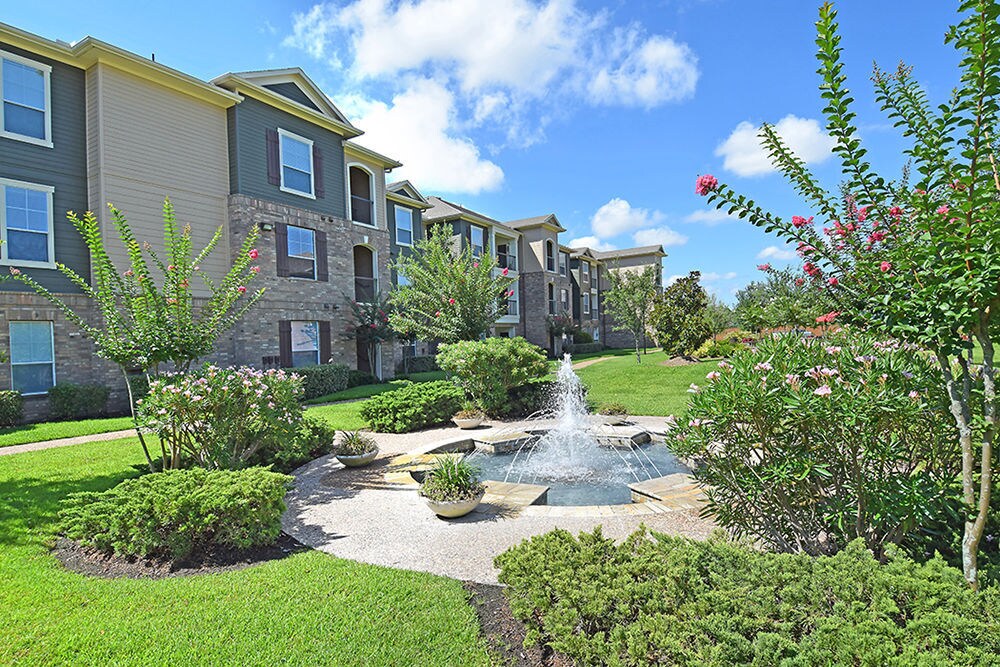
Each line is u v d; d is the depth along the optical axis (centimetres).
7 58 1168
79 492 550
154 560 435
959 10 204
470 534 496
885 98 259
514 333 3522
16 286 1159
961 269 231
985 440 252
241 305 1509
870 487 319
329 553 452
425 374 2262
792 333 408
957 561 319
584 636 267
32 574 399
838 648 219
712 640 245
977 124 217
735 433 356
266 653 298
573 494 672
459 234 2809
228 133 1534
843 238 279
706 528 493
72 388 1173
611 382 1734
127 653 299
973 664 206
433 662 291
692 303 2156
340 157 1866
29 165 1195
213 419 657
